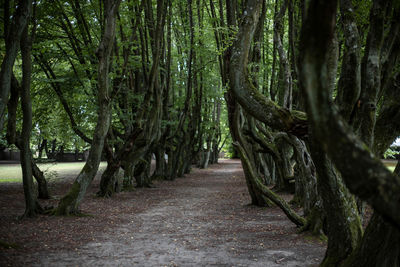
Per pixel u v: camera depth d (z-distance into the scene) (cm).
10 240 713
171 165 2498
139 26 1357
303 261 611
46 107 1716
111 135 1505
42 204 1266
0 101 689
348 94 446
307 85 207
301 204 1279
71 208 1038
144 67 1586
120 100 1670
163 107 2106
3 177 2366
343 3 469
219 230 887
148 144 1744
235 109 1248
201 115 2919
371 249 368
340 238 460
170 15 1709
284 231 862
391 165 2795
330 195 447
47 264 575
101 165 4075
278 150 1694
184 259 623
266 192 917
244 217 1083
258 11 477
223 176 2844
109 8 1051
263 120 438
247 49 462
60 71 1608
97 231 850
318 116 203
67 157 5069
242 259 625
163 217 1078
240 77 453
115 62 1380
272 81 1495
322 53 202
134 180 2341
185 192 1784
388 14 481
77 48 1457
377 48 448
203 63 2030
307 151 1018
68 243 722
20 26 714
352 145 195
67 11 1470
